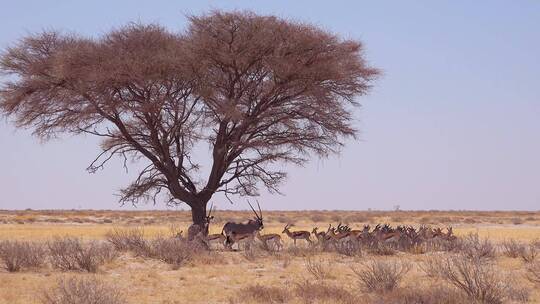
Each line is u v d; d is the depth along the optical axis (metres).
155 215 143.12
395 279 29.62
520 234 70.38
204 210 49.38
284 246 48.72
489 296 26.28
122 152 50.16
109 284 30.64
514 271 35.94
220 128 48.09
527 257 41.50
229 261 40.69
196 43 46.09
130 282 31.95
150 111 45.66
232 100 46.09
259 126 49.12
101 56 46.06
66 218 117.56
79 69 45.06
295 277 34.00
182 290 29.72
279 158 49.16
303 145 49.34
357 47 49.75
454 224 102.75
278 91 48.31
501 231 78.00
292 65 46.06
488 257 41.84
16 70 48.25
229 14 47.03
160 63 44.72
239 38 46.22
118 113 46.59
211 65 47.28
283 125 49.53
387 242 45.84
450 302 25.95
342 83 48.84
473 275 29.48
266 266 38.47
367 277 30.28
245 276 34.25
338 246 45.28
